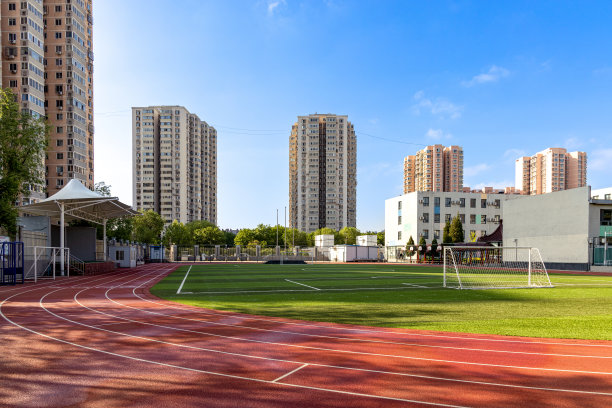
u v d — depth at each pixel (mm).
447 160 160125
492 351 7977
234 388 5895
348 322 11078
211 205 160625
